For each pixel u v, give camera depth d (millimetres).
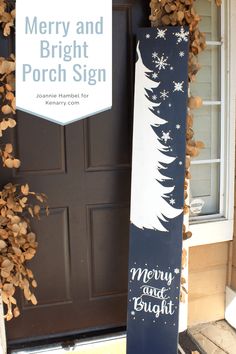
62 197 1980
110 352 2068
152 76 1768
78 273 2078
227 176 2266
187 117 1846
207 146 2305
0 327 1917
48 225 1986
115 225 2078
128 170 2035
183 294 2152
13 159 1767
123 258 2123
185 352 2053
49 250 2012
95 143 1973
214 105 2266
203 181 2336
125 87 1952
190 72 1874
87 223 2041
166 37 1742
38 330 2076
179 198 1795
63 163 1951
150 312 1844
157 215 1816
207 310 2367
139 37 1765
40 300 2051
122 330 2168
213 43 2166
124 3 1875
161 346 1842
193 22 1827
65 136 1928
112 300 2154
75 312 2111
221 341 2189
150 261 1834
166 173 1797
